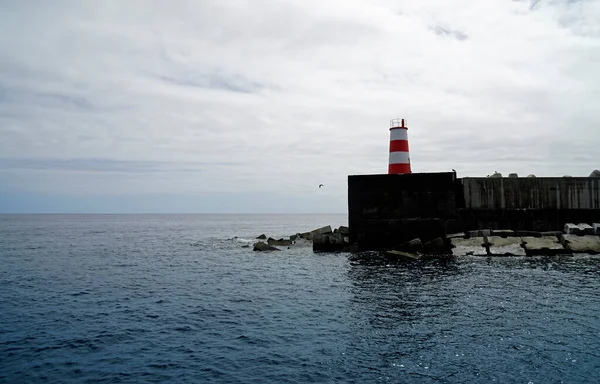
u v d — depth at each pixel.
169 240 55.78
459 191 32.19
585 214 30.95
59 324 15.31
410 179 31.44
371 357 11.70
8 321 15.72
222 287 21.62
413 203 31.38
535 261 26.47
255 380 10.47
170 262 32.00
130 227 102.25
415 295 18.50
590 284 20.11
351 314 15.83
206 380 10.53
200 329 14.49
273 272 26.06
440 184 30.95
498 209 31.47
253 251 38.69
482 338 12.98
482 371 10.71
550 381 10.14
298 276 24.30
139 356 12.14
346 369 10.98
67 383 10.48
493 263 26.11
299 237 43.69
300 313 16.20
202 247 44.50
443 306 16.59
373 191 32.06
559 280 21.05
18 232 76.75
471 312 15.70
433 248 29.41
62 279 24.61
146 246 46.25
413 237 31.33
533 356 11.58
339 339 13.16
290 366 11.23
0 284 23.08
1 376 10.90
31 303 18.53
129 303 18.38
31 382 10.55
